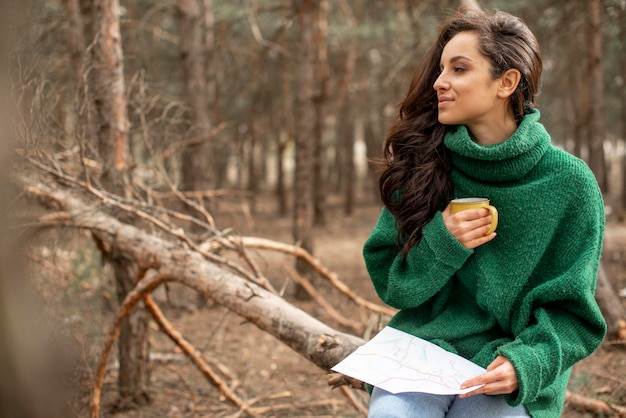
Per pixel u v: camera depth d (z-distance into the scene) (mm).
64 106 4059
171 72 11906
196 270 3219
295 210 8078
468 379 1671
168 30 13109
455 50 1769
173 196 4297
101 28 3947
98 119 3965
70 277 4281
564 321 1696
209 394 4527
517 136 1701
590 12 7684
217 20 11586
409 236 1884
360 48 14156
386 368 1744
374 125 20812
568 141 20750
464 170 1828
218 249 3928
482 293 1768
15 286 1097
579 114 16062
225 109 15508
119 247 3523
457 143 1758
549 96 16250
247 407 3883
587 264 1660
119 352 4266
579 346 1669
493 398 1719
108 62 3963
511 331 1805
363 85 16672
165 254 3348
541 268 1742
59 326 2838
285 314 2826
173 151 4547
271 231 14023
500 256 1762
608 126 21812
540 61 1812
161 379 4809
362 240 13406
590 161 10977
